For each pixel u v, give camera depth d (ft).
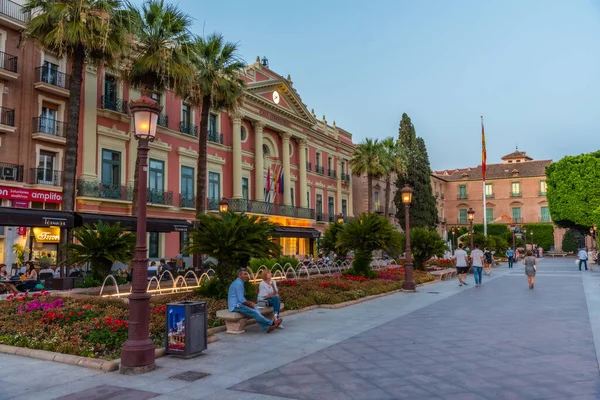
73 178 61.72
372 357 24.66
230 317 30.91
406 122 184.14
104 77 84.53
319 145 155.63
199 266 74.13
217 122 111.24
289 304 41.81
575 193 175.73
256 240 40.75
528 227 241.35
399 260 105.40
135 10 65.82
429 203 181.88
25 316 32.22
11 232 72.64
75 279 58.59
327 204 158.10
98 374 21.80
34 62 74.54
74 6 58.75
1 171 68.59
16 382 20.53
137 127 23.44
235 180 112.88
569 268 118.83
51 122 76.79
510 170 256.32
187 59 70.44
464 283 70.54
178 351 24.63
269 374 21.57
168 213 94.94
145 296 22.70
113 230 54.70
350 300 47.98
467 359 24.08
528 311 41.01
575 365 22.77
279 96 132.26
